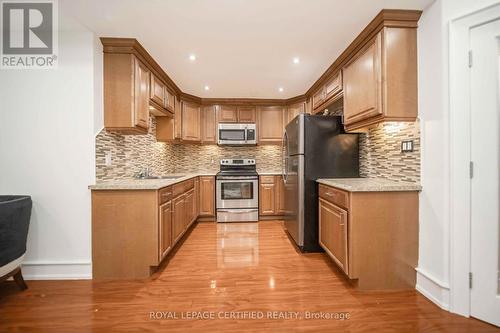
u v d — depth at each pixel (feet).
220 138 13.89
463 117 5.18
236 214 13.66
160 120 11.59
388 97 6.13
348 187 6.19
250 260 8.23
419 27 6.07
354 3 5.65
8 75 6.81
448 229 5.40
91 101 6.91
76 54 6.86
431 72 5.72
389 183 6.77
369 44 6.64
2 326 4.92
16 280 6.25
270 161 15.42
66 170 6.90
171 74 9.97
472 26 5.06
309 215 8.89
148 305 5.63
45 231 6.90
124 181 7.83
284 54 8.16
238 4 5.61
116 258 6.98
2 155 6.80
